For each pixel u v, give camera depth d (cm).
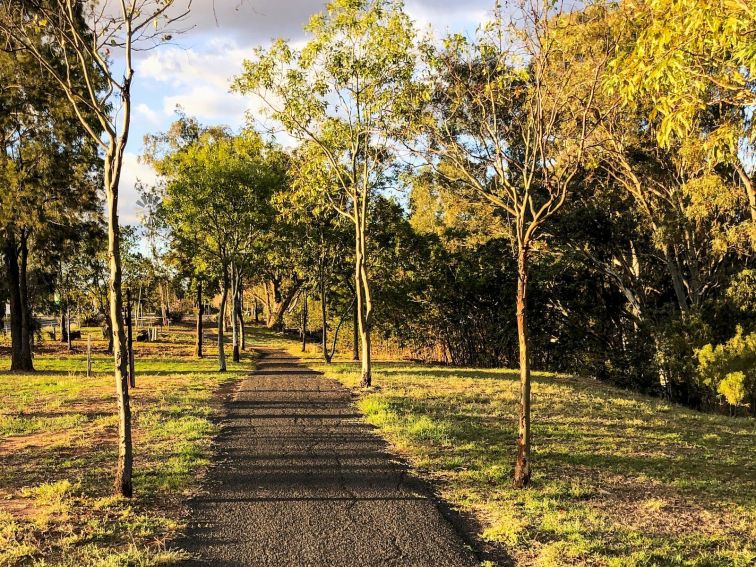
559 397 1511
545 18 692
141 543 494
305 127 1653
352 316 3466
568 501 630
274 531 525
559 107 750
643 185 2192
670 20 514
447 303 3200
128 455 619
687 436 1047
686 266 2389
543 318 2905
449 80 855
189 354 3594
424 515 573
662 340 2083
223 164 2284
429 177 1223
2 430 984
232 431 1009
